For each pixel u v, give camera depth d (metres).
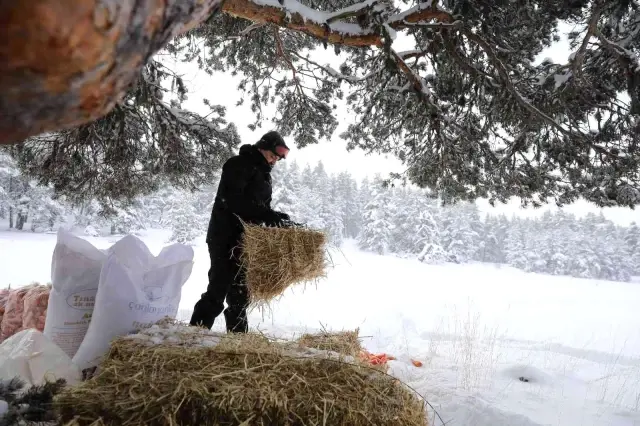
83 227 45.53
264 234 3.02
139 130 5.37
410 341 5.81
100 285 2.26
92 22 0.35
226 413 1.55
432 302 12.10
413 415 1.77
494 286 20.73
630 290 24.77
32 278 11.98
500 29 3.82
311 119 6.75
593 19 3.64
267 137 3.42
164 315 2.47
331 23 3.48
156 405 1.55
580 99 4.45
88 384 1.64
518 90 4.46
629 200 4.64
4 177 36.84
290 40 6.78
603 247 65.06
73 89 0.38
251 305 3.22
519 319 10.09
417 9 3.62
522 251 65.00
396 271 24.94
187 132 5.67
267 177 3.55
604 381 4.49
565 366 4.87
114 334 2.24
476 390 3.73
